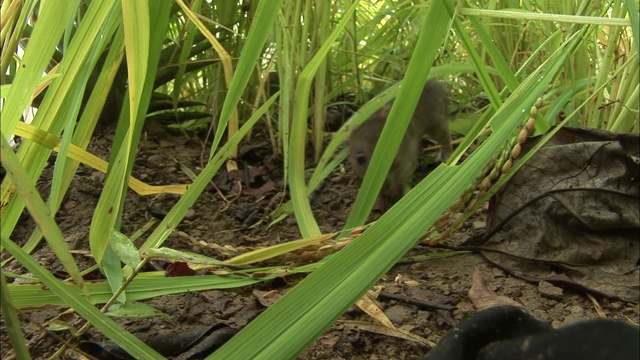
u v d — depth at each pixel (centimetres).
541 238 33
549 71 31
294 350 18
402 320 28
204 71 55
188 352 25
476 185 33
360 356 26
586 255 32
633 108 39
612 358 14
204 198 42
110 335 19
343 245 30
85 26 24
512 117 27
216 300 29
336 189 45
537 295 30
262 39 29
